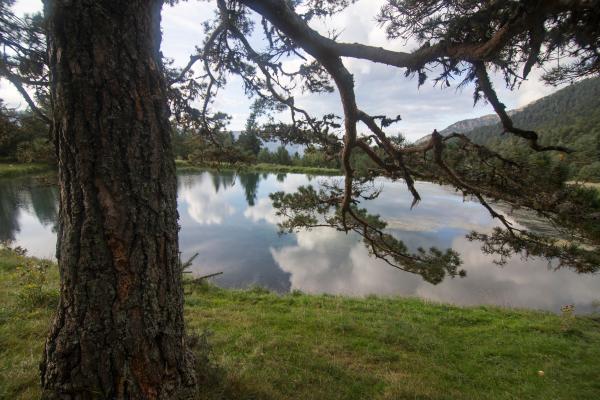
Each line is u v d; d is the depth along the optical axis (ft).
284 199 17.24
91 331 6.02
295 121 15.46
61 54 5.49
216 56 14.65
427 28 8.71
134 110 5.87
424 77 7.85
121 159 5.82
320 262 43.98
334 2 12.96
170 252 6.70
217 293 26.20
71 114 5.59
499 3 5.85
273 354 14.48
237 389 9.47
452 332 20.66
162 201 6.42
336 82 9.33
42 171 106.52
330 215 17.88
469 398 13.07
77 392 6.14
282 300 25.43
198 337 10.00
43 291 17.02
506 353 17.83
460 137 11.23
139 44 5.91
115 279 5.98
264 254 46.88
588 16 5.58
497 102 7.47
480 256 47.09
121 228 5.89
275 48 13.35
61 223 6.15
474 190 12.05
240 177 162.71
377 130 10.60
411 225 63.87
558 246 12.97
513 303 33.50
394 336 18.53
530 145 8.42
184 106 14.74
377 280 38.22
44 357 6.54
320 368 13.61
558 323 22.80
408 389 12.66
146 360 6.32
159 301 6.48
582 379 15.66
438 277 14.66
